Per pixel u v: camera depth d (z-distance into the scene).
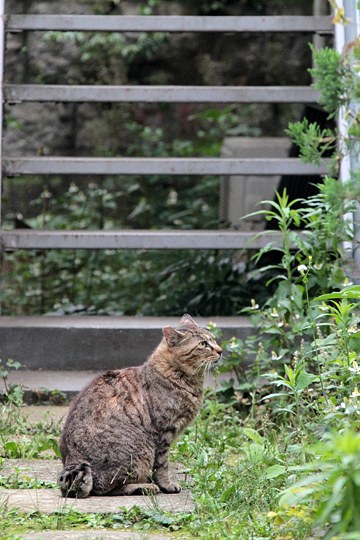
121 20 11.09
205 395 9.02
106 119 17.84
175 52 18.03
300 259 9.41
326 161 10.43
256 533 5.81
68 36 17.50
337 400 7.37
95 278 14.36
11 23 11.02
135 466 6.97
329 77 6.58
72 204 16.41
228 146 15.24
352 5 10.30
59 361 10.20
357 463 5.01
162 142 17.98
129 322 10.50
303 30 11.14
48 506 6.49
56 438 8.36
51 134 17.61
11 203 16.48
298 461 6.81
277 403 8.51
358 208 9.17
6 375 9.38
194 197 16.97
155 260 14.37
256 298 11.69
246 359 9.73
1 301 12.41
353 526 4.92
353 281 9.12
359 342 7.77
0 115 10.84
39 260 14.66
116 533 5.93
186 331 7.40
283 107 18.27
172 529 6.05
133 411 7.09
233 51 18.00
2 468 7.52
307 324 8.30
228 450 7.91
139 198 17.02
